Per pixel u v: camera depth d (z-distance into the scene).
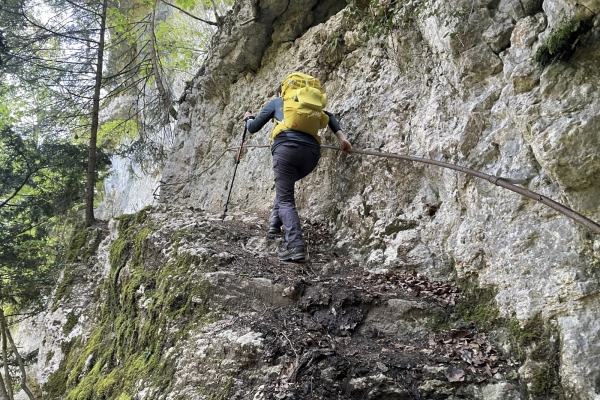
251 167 6.89
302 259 4.11
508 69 3.26
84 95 10.41
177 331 3.60
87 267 7.42
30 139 10.45
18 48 9.95
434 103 4.05
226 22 7.70
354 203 4.69
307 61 6.34
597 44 2.70
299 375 2.71
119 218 6.51
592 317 2.62
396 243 4.11
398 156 3.75
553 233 2.91
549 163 2.80
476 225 3.42
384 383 2.65
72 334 6.10
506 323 3.03
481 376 2.73
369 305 3.37
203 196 7.94
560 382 2.60
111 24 11.07
